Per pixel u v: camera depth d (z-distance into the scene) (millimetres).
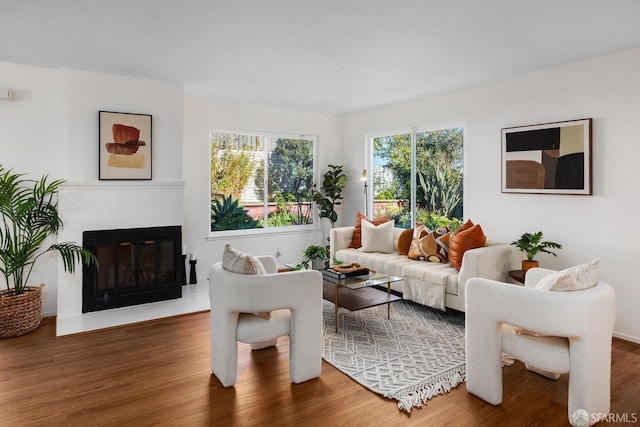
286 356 3020
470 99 4492
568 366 2109
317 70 3822
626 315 3322
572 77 3600
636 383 2584
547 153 3764
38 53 3367
